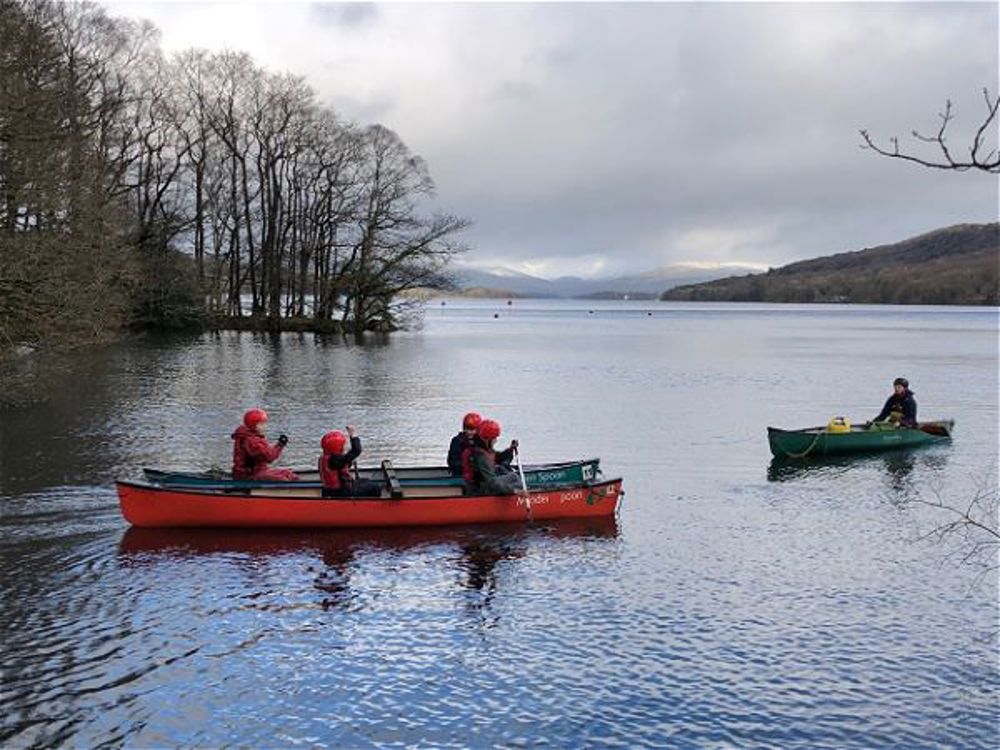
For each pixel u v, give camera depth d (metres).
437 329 95.50
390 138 68.00
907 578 13.81
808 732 9.32
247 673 10.34
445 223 68.88
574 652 11.08
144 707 9.55
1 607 12.02
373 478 17.02
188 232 63.66
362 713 9.56
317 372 42.50
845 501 18.72
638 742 9.10
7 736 8.92
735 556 14.84
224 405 30.78
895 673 10.61
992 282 196.75
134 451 22.17
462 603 12.60
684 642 11.40
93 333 28.75
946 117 5.54
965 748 9.06
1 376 28.78
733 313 183.50
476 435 16.48
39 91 25.83
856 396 37.12
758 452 24.19
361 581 13.34
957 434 27.53
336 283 69.38
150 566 13.70
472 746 8.99
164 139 59.09
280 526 15.34
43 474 19.30
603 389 38.44
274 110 67.69
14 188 25.05
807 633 11.70
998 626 11.97
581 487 16.62
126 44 54.91
